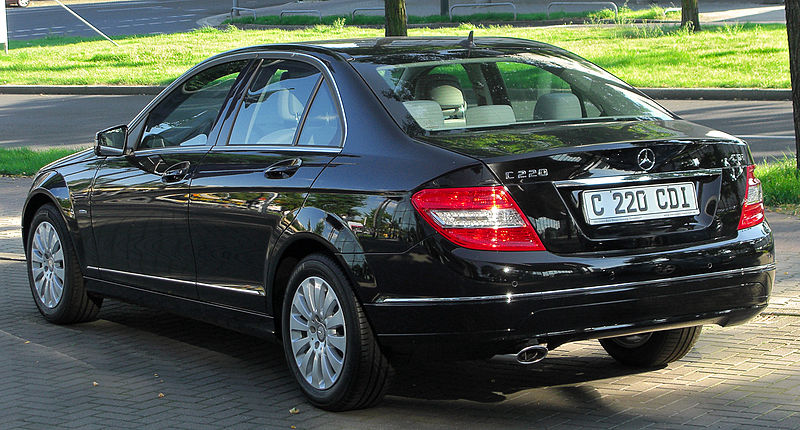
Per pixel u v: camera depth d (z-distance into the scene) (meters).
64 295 7.30
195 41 35.50
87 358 6.59
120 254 6.82
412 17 39.38
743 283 5.20
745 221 5.31
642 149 5.02
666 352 5.95
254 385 5.96
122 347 6.85
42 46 37.22
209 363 6.45
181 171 6.26
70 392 5.86
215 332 7.24
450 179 4.86
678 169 5.11
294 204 5.50
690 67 23.22
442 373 6.11
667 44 26.88
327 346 5.38
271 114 5.98
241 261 5.88
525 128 5.35
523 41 6.48
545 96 5.75
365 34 35.28
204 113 6.45
